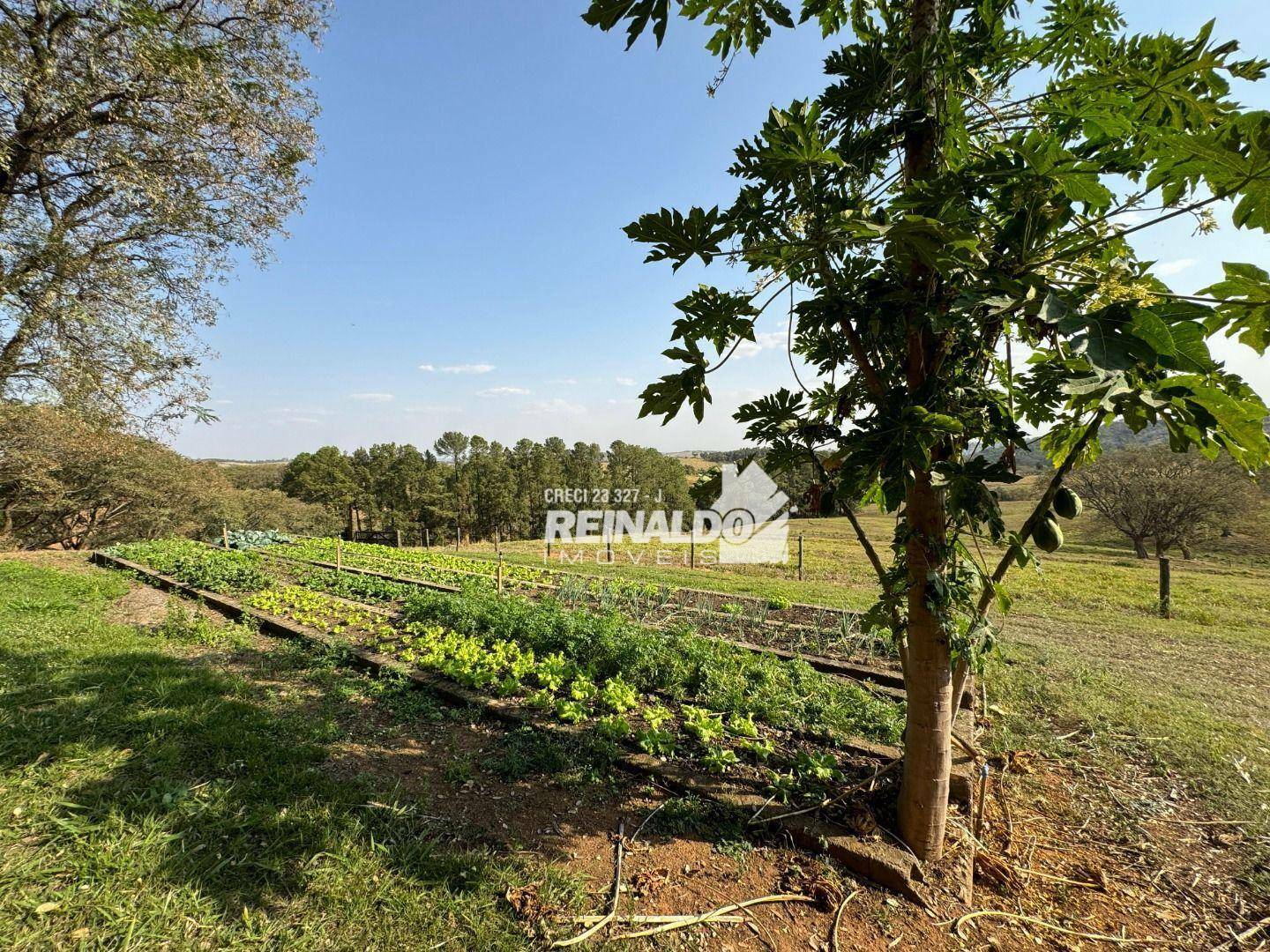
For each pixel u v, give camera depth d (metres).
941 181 1.66
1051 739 3.82
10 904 2.16
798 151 1.79
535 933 2.15
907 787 2.53
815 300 2.11
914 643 2.45
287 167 8.77
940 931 2.20
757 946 2.12
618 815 2.93
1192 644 6.17
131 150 7.36
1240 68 1.55
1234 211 1.50
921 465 1.71
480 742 3.74
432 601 6.75
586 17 1.58
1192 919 2.32
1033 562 2.18
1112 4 2.01
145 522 22.70
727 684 4.40
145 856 2.43
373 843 2.59
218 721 3.73
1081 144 2.00
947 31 1.96
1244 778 3.33
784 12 2.00
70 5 6.14
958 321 1.86
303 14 8.51
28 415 12.41
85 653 5.01
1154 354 1.30
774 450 2.45
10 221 6.77
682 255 2.01
